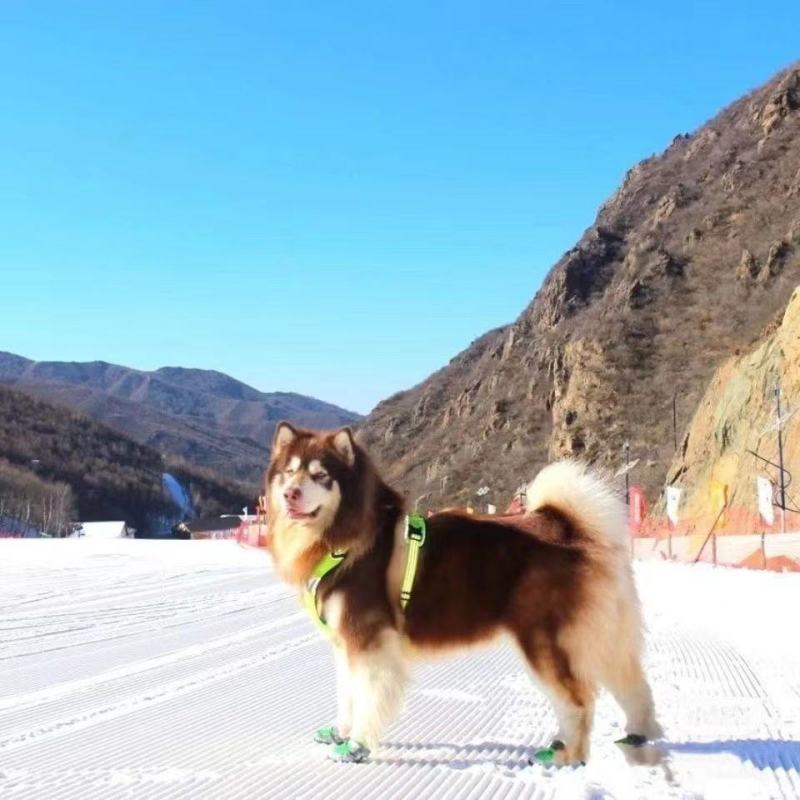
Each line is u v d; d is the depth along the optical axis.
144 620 11.54
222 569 20.69
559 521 5.50
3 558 25.05
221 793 4.55
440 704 6.67
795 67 81.94
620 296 64.50
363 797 4.47
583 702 5.16
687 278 63.44
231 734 5.80
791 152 70.50
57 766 5.07
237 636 10.14
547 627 5.22
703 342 56.25
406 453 89.56
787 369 32.31
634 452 50.75
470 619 5.30
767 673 7.70
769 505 21.84
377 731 5.16
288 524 5.46
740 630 10.22
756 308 57.34
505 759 5.18
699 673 7.69
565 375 61.47
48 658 8.72
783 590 14.05
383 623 5.24
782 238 60.06
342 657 5.55
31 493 120.31
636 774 4.71
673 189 77.88
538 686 5.28
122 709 6.53
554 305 76.19
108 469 159.75
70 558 25.25
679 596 13.73
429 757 5.22
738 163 73.56
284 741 5.62
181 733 5.83
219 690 7.21
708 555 21.22
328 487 5.28
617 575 5.37
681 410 52.16
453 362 105.50
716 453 35.22
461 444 72.00
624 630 5.38
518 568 5.30
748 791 4.41
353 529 5.29
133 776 4.86
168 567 21.27
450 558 5.36
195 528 94.12
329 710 6.50
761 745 5.32
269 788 4.63
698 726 5.83
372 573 5.30
